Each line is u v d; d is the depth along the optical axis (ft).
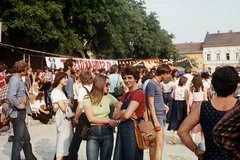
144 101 10.05
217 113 6.07
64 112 12.75
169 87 29.40
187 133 6.57
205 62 242.37
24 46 54.85
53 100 12.72
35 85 33.47
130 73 10.02
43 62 61.36
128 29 78.07
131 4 94.68
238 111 3.99
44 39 45.21
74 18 55.06
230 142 4.07
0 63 25.90
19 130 13.17
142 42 98.07
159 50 106.83
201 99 18.79
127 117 9.48
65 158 12.76
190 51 259.19
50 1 48.34
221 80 6.15
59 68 34.04
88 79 12.78
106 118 10.48
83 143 19.51
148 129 9.75
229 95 6.20
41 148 17.81
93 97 10.20
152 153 13.14
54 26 47.80
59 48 52.85
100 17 56.18
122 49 77.10
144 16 105.19
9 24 41.65
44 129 25.02
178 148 18.34
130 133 9.68
